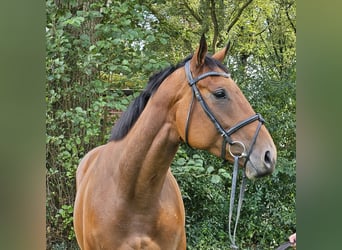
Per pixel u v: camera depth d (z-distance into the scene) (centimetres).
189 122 193
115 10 441
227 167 524
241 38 724
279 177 555
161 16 658
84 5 485
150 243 213
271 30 721
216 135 188
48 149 488
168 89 204
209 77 193
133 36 437
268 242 554
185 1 690
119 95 459
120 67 435
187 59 211
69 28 484
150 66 442
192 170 429
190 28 703
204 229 524
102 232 215
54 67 445
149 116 207
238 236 545
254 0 717
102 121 471
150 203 212
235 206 541
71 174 452
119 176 214
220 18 695
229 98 188
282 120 569
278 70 663
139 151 207
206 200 527
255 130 183
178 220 224
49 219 499
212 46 687
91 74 463
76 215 260
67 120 470
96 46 441
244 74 584
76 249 502
